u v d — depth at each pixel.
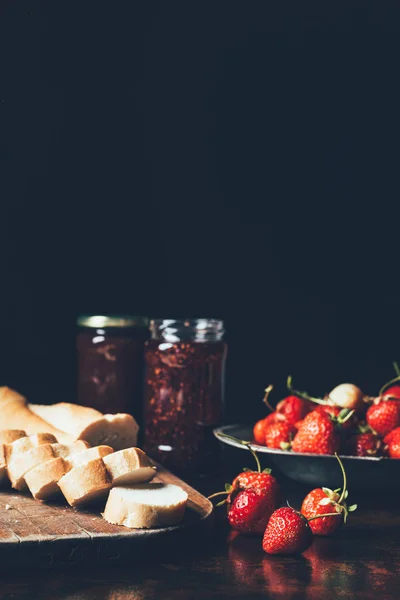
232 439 1.90
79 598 1.37
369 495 2.04
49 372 3.44
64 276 3.44
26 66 3.28
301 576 1.49
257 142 3.58
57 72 3.34
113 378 2.42
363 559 1.58
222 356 2.27
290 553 1.59
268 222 3.62
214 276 3.59
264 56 3.55
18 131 3.32
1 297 3.39
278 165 3.60
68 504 1.73
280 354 3.67
